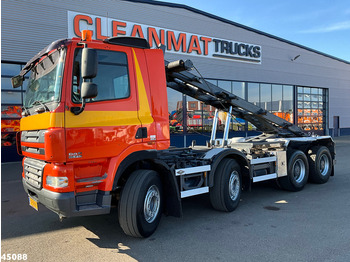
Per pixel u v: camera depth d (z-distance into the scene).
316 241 4.03
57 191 3.49
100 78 3.91
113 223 4.94
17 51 13.01
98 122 3.79
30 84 4.58
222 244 3.98
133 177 4.14
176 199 4.56
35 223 4.99
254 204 6.03
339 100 29.91
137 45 4.39
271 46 23.23
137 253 3.74
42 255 3.72
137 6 16.16
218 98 6.97
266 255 3.62
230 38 20.45
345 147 18.50
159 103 4.52
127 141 4.05
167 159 5.05
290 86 25.23
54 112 3.49
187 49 18.31
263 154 6.62
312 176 7.85
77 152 3.59
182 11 17.97
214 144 7.41
